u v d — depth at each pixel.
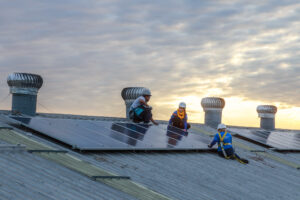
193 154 11.76
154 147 10.52
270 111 24.98
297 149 16.02
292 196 9.72
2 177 6.01
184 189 8.42
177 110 14.27
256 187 9.80
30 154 7.64
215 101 20.56
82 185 6.79
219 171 10.51
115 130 11.51
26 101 14.23
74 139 9.51
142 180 8.37
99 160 9.06
